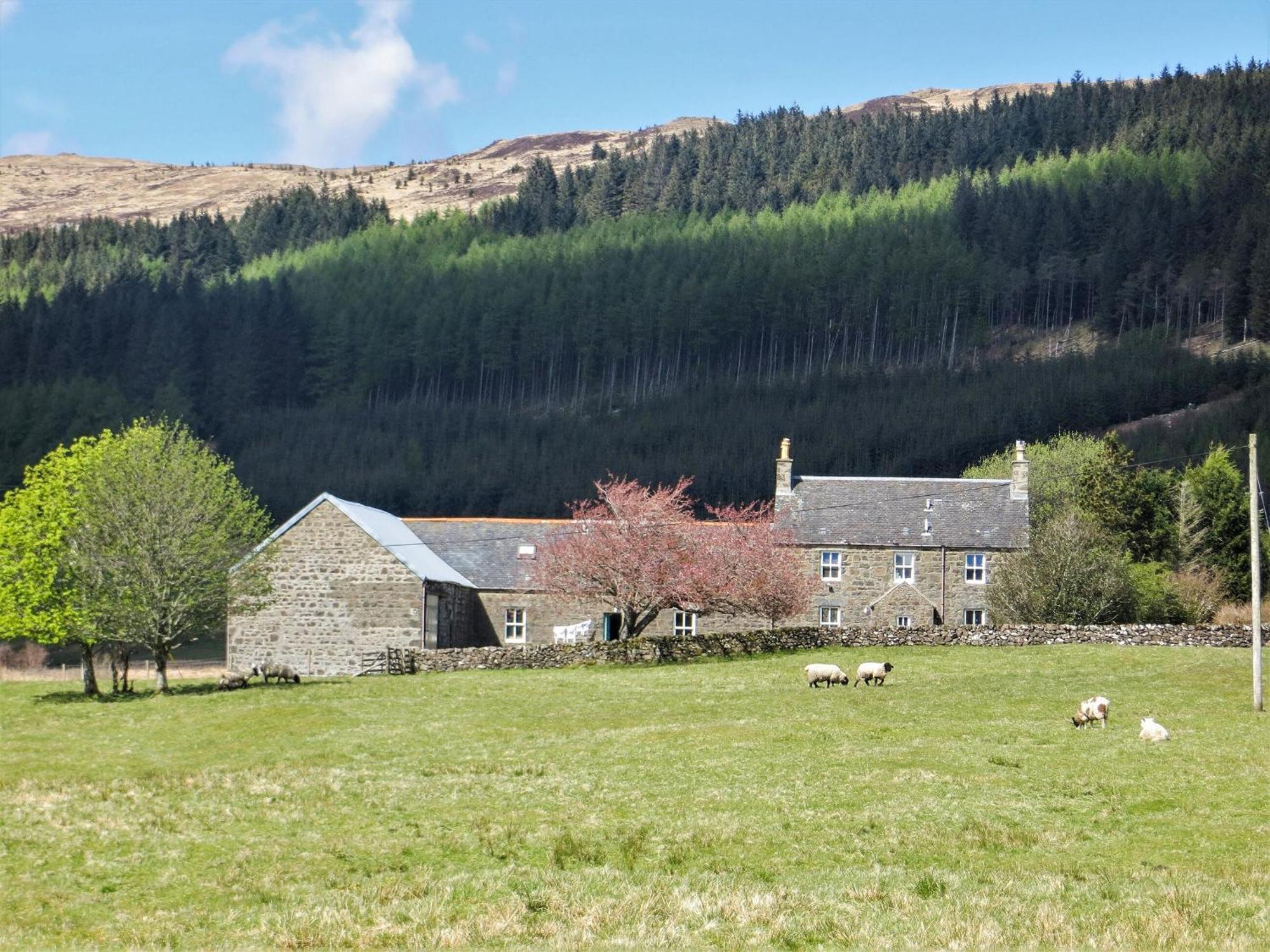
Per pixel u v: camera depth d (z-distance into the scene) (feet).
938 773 99.76
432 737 124.67
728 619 223.10
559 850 81.92
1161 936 63.72
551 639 223.51
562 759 110.52
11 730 139.33
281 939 66.39
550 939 65.67
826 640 188.65
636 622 198.70
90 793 102.47
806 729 120.26
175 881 77.61
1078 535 212.84
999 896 70.64
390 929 67.67
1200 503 280.10
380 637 200.64
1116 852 79.41
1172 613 219.61
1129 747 108.68
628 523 195.11
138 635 167.63
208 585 172.65
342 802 97.04
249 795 100.17
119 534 169.99
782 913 68.64
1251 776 96.17
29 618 166.30
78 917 71.15
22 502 173.27
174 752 123.65
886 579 227.40
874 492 238.07
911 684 151.74
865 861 78.43
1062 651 177.99
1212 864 75.87
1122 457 308.40
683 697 146.51
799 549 228.22
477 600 225.97
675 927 66.74
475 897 73.10
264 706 149.18
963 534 229.04
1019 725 121.90
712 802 93.09
